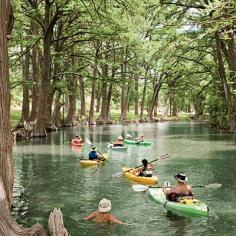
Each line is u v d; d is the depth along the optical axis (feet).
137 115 246.47
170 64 162.40
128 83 207.72
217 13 56.80
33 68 133.18
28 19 121.70
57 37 134.72
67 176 59.77
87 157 78.74
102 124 194.08
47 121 140.46
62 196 47.70
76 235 34.65
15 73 158.61
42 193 49.19
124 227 36.63
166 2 120.26
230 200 46.01
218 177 58.85
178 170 64.49
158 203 44.32
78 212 41.16
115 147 92.43
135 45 154.20
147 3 115.85
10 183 32.55
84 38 142.61
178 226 36.96
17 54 123.13
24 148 92.32
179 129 162.50
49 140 110.01
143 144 102.22
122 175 59.57
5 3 32.04
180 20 117.08
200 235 34.71
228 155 81.61
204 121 244.01
